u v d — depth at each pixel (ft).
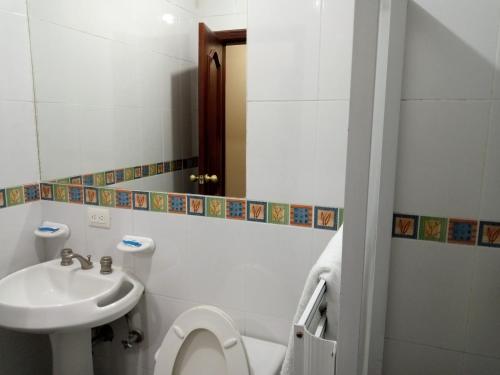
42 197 5.58
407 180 2.83
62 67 5.10
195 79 4.56
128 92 4.83
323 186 4.11
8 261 5.17
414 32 2.66
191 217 4.75
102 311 4.37
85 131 5.20
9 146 5.08
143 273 5.11
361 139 1.73
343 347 1.92
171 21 4.57
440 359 3.00
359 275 1.83
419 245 2.89
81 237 5.42
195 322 4.14
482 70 2.58
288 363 2.67
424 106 2.71
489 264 2.78
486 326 2.86
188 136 4.66
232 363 3.96
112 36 4.93
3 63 4.92
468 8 2.55
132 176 5.00
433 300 2.94
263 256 4.47
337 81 3.90
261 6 4.12
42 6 5.18
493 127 2.61
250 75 4.27
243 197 4.48
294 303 4.42
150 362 5.36
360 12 1.67
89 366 5.07
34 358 5.60
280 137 4.23
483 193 2.70
